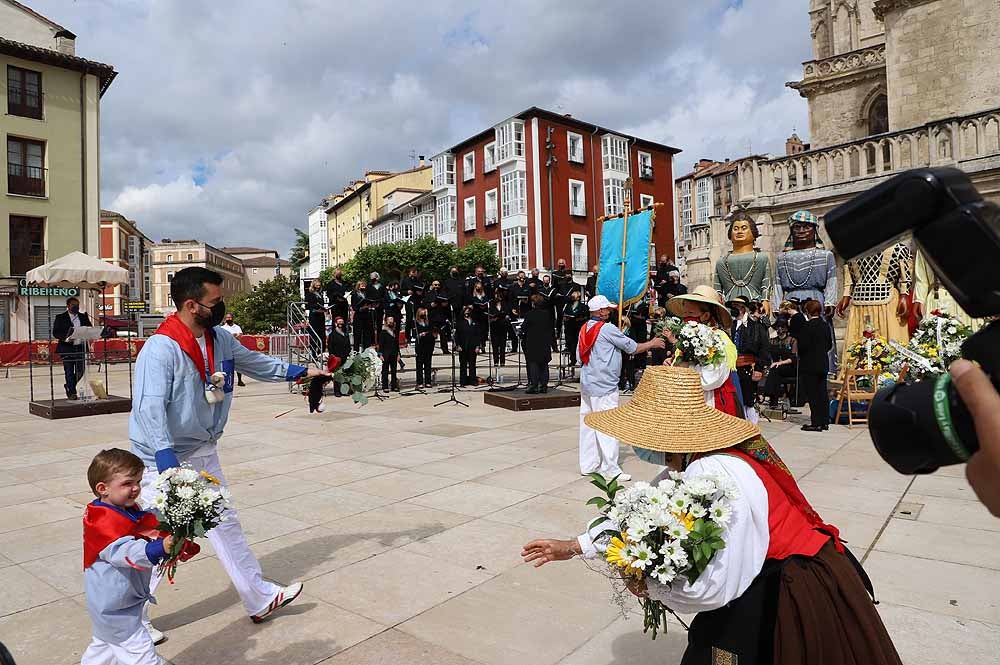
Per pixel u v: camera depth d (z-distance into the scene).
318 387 11.45
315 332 14.56
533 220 41.50
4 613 3.75
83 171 30.89
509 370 19.03
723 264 11.27
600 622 3.51
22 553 4.76
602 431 2.29
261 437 9.27
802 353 9.19
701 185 64.44
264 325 50.66
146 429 3.14
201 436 3.45
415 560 4.43
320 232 93.75
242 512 5.59
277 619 3.59
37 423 11.02
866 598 1.96
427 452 8.05
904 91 17.05
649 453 2.47
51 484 6.82
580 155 43.44
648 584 2.01
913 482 6.22
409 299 17.77
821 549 2.02
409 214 56.78
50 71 29.95
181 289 3.37
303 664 3.11
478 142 45.66
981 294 0.96
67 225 30.42
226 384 3.55
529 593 3.88
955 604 3.61
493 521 5.25
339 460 7.66
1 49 28.20
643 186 46.78
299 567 4.34
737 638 1.98
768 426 9.64
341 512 5.56
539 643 3.28
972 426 0.97
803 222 10.64
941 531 4.81
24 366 24.62
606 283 10.90
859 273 10.27
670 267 14.66
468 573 4.20
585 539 2.25
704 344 4.31
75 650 3.32
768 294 11.04
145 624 3.37
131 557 2.66
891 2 17.12
